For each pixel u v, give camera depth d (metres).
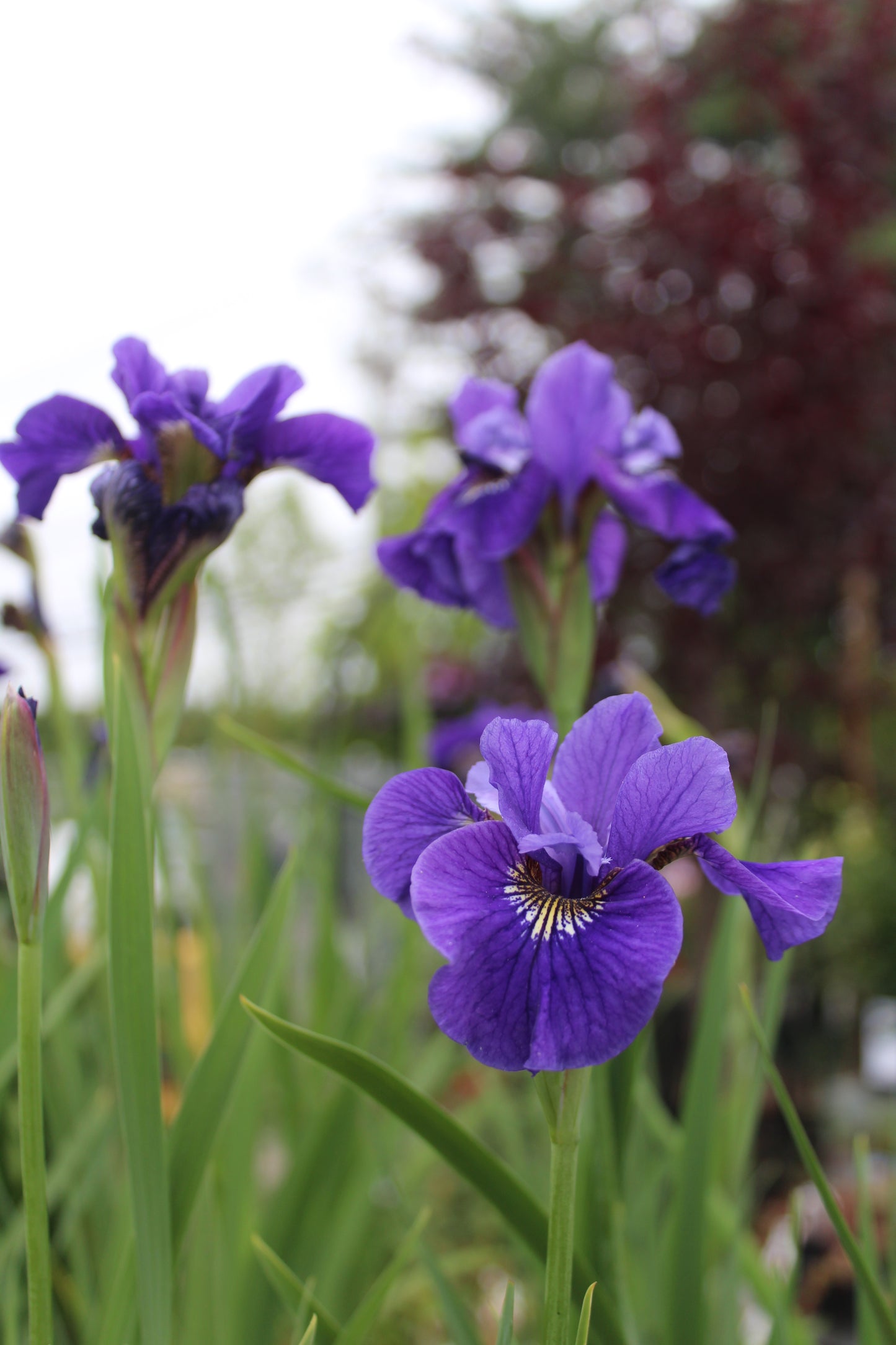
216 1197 0.59
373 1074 0.44
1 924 0.65
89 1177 0.60
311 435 0.54
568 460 0.60
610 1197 0.50
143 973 0.45
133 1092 0.45
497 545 0.58
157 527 0.50
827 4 2.11
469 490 0.62
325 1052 0.44
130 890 0.45
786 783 2.22
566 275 2.41
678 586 0.65
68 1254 0.61
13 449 0.52
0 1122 0.59
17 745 0.42
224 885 0.85
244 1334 0.60
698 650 2.08
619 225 2.34
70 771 0.64
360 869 1.08
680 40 2.32
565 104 4.10
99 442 0.53
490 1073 0.88
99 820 0.61
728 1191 0.65
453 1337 0.52
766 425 2.02
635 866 0.42
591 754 0.44
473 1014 0.40
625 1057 0.51
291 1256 0.62
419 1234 0.51
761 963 1.17
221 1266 0.60
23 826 0.42
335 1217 0.68
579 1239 0.50
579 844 0.41
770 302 2.09
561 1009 0.39
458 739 0.92
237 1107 0.61
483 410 0.66
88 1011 0.71
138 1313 0.48
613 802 0.43
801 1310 0.91
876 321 2.04
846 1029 2.15
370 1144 0.70
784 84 2.11
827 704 2.23
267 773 0.84
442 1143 0.45
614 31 4.02
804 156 2.11
